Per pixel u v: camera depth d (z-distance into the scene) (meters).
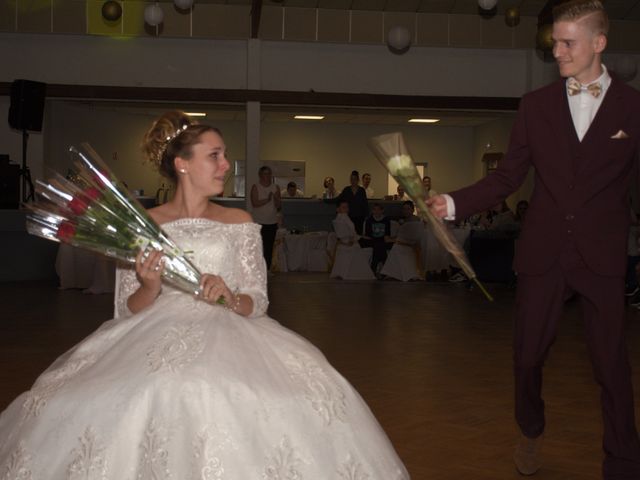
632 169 3.21
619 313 3.13
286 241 14.99
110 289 10.73
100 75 14.75
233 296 2.48
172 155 2.69
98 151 16.95
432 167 20.25
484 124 19.42
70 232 2.41
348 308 9.44
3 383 5.25
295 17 14.87
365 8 14.93
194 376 2.19
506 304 10.09
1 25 14.33
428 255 13.29
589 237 3.13
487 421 4.38
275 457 2.15
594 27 3.08
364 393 5.03
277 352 2.43
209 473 2.09
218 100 14.91
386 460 2.31
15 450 2.21
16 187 12.90
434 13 15.09
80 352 2.51
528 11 15.12
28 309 9.05
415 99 15.30
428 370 5.77
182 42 14.88
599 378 3.18
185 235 2.59
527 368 3.32
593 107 3.18
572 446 3.97
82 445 2.15
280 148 19.86
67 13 14.42
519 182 3.33
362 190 14.83
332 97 15.13
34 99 12.90
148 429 2.14
